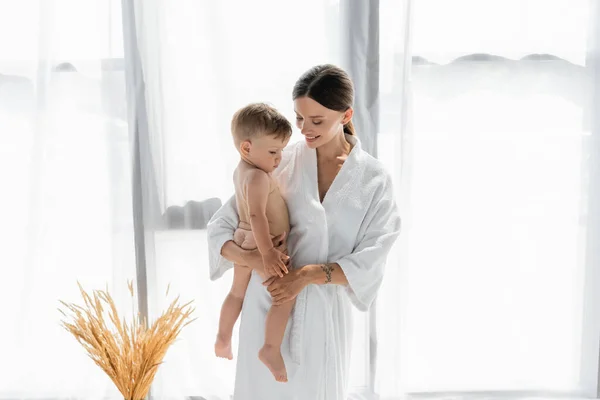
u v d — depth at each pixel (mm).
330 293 1673
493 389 2350
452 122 2205
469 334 2330
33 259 2127
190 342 2230
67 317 2219
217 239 1709
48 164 2119
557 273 2299
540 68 2176
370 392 2254
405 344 2248
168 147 2133
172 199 2166
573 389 2334
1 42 2090
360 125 2146
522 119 2207
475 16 2143
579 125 2213
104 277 2225
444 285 2305
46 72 2062
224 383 2283
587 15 2148
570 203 2262
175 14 2070
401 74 2107
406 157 2141
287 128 1573
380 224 1653
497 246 2285
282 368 1604
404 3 2068
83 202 2180
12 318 2217
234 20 2098
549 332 2330
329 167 1687
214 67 2092
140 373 1915
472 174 2240
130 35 2057
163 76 2092
